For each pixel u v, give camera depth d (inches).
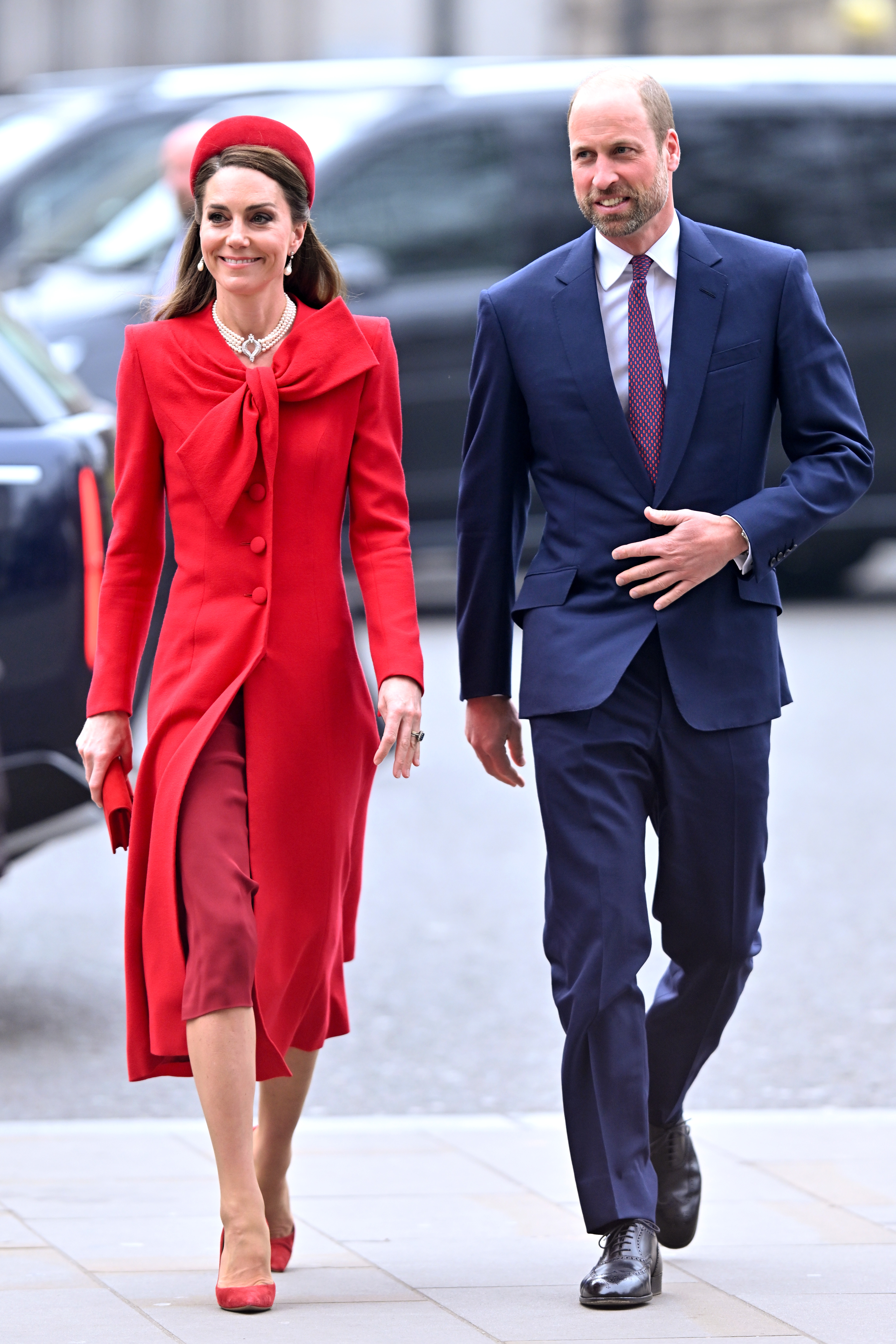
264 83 2244.1
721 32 3964.1
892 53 3900.1
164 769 585.6
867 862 1248.8
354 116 1995.6
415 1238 649.0
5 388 953.5
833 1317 564.1
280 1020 587.2
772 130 2105.1
